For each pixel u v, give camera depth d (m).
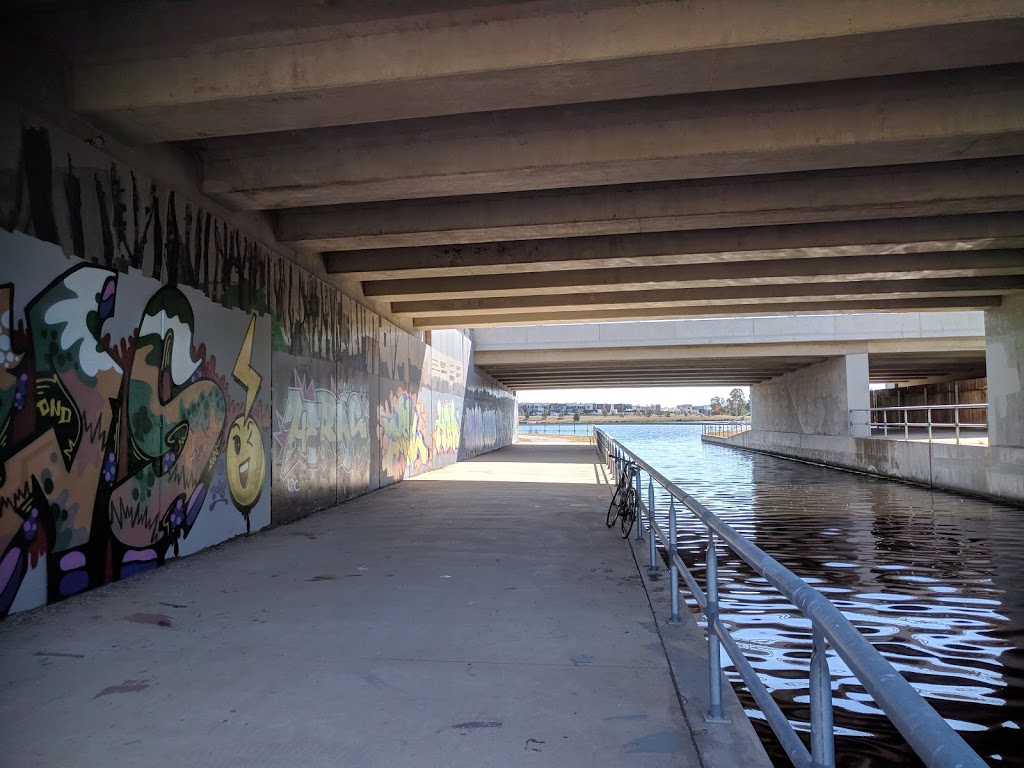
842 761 4.38
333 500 13.09
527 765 3.30
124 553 7.11
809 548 11.68
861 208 9.70
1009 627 7.18
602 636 5.27
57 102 6.32
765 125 7.52
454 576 7.29
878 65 5.96
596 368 35.69
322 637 5.23
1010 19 5.27
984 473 18.92
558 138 7.92
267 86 6.25
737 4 5.63
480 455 32.16
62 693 4.15
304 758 3.36
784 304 19.50
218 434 8.95
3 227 5.65
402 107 6.59
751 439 48.91
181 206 8.17
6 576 5.66
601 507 12.94
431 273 13.30
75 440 6.41
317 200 8.91
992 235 11.41
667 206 9.92
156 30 6.06
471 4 5.80
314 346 12.28
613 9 5.80
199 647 5.00
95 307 6.68
